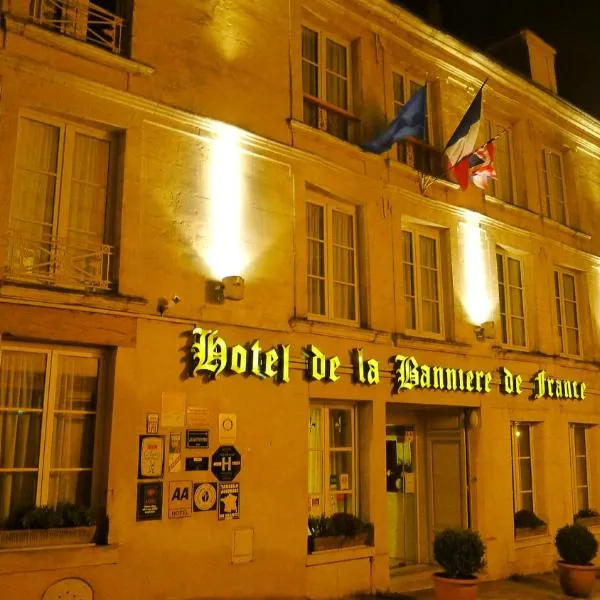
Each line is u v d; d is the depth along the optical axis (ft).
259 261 29.32
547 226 46.24
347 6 35.88
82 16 26.66
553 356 43.62
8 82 23.68
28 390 23.54
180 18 28.84
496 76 44.16
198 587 25.30
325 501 31.22
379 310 33.88
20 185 24.29
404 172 36.68
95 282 24.56
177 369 26.09
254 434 27.78
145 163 26.63
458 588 27.20
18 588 21.30
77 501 24.03
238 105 29.96
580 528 34.55
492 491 37.29
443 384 35.63
